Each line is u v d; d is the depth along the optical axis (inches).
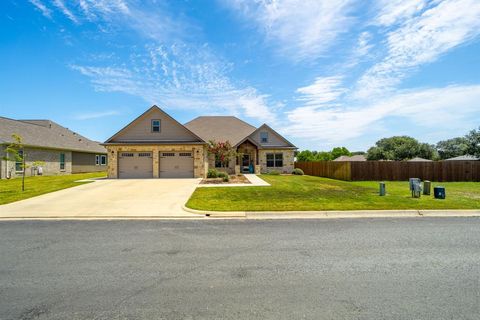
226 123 1224.8
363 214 324.2
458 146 2052.2
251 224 280.7
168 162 829.2
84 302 124.5
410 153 1974.7
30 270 161.0
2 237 234.1
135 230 257.6
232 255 186.5
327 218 308.2
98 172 1280.8
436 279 147.2
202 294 131.6
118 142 832.3
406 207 346.3
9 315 113.5
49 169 1008.2
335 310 116.9
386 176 830.5
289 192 499.8
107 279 148.7
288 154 1101.1
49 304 122.6
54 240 224.4
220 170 1067.3
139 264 170.4
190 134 858.8
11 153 831.7
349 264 169.0
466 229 254.5
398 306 120.0
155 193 496.1
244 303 123.1
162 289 136.8
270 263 171.3
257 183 672.4
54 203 399.5
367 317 111.6
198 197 439.8
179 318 111.4
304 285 140.8
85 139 1401.3
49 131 1137.4
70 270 161.2
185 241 220.7
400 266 165.5
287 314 114.0
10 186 606.2
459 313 114.3
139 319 110.7
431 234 237.5
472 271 157.4
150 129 861.8
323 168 1011.9
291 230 254.4
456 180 826.2
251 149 1101.1
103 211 345.4
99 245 210.2
